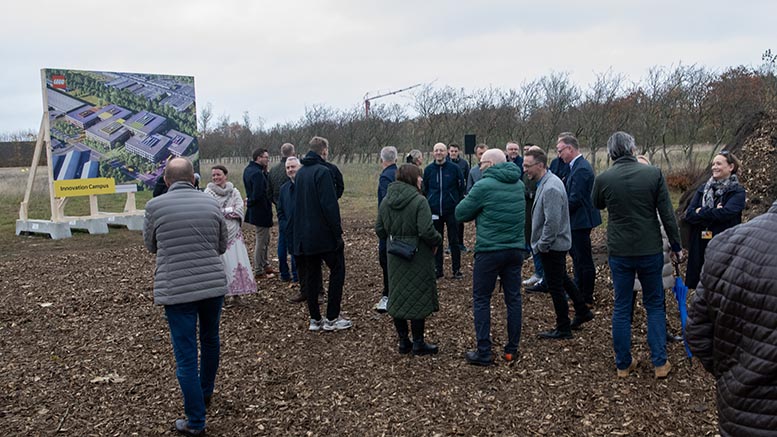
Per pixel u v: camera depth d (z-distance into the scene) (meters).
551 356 4.99
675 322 5.70
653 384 4.40
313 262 5.80
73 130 12.90
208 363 4.22
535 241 5.29
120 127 13.61
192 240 3.89
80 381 4.81
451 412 4.10
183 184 4.06
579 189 5.90
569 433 3.75
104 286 8.02
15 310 6.92
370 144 33.56
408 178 5.04
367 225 12.95
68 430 4.00
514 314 4.86
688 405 4.06
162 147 14.35
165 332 6.04
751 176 9.16
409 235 4.98
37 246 11.80
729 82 18.42
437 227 7.75
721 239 2.22
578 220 5.96
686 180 14.65
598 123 20.20
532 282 7.26
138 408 4.32
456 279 7.78
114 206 19.06
